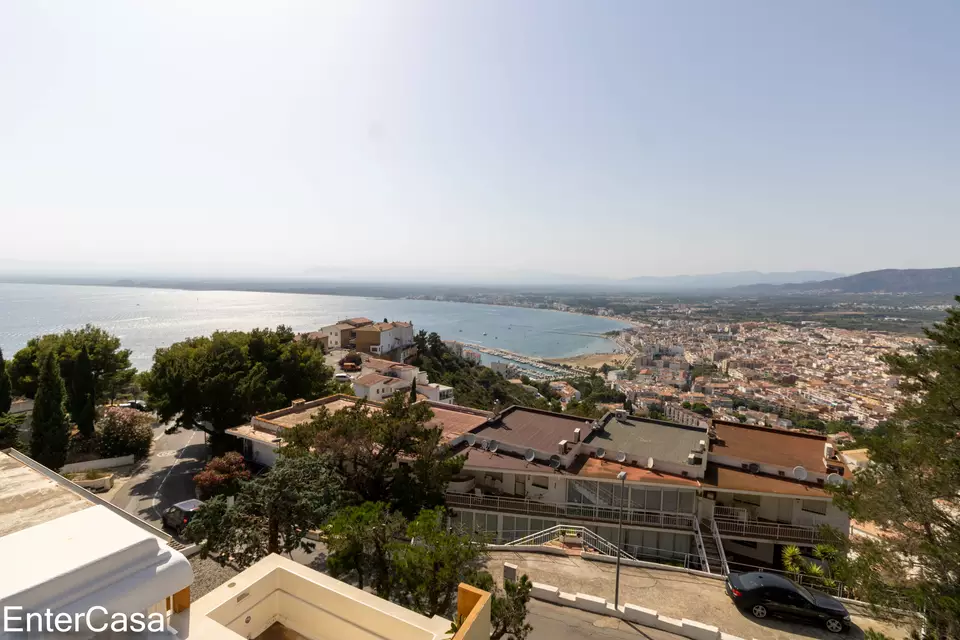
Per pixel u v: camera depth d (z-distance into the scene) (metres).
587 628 14.35
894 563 13.95
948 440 14.96
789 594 15.41
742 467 24.23
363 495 22.36
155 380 36.22
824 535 17.30
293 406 34.28
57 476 6.70
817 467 23.56
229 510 14.41
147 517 26.08
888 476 14.81
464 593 4.84
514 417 30.62
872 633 11.51
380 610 5.10
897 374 16.88
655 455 24.91
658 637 14.02
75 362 37.25
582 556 19.25
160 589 2.64
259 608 5.52
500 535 23.75
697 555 21.95
